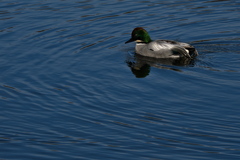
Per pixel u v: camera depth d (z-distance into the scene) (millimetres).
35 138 14625
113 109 15906
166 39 21688
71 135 14703
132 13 23766
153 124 14992
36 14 23703
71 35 21891
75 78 18109
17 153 13961
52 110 16031
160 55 20219
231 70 18359
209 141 14086
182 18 23234
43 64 19328
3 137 14703
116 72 18625
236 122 14852
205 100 16156
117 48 21000
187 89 16984
